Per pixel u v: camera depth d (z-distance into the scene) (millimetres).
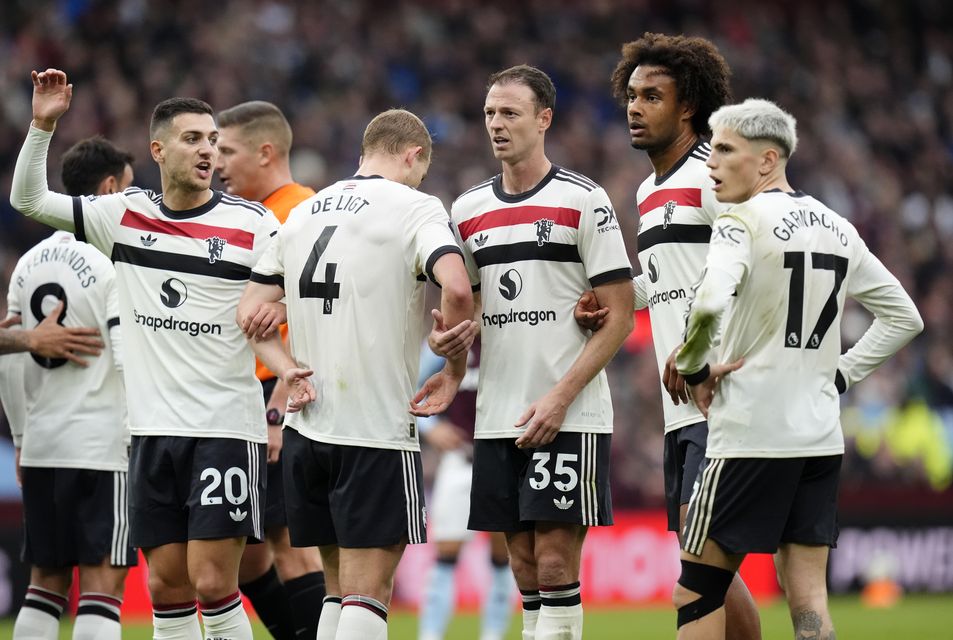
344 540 18219
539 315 19219
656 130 19828
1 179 56969
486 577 42000
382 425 18203
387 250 18250
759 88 80000
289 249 18797
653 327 20109
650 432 51156
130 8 66188
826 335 17469
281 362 18688
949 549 46344
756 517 17109
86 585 21734
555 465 19047
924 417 53688
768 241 16984
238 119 23766
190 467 19438
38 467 21938
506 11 77625
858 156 77688
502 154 19234
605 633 34969
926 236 74562
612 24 79875
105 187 22688
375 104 69125
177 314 19562
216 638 19344
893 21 89188
